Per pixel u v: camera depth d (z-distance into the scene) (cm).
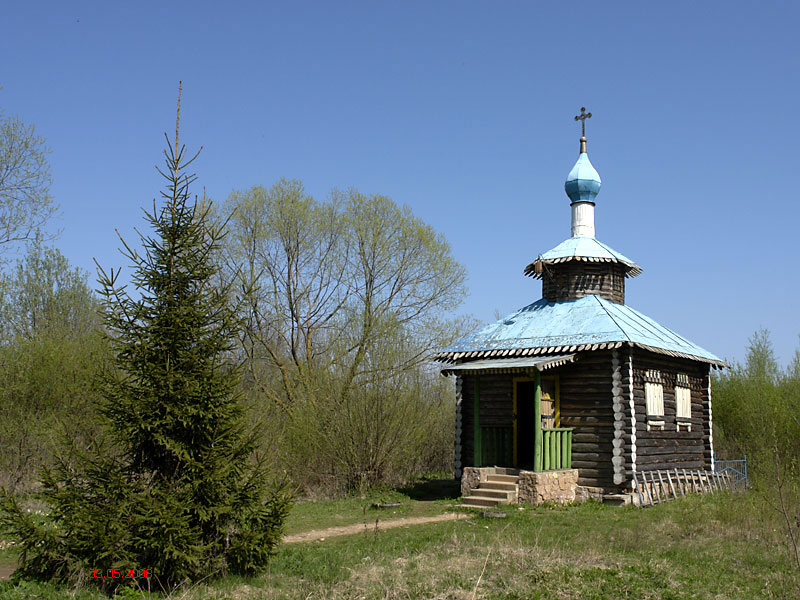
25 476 2138
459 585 1037
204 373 1063
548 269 2455
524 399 2227
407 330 2723
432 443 2856
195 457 1062
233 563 1089
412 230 3359
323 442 2330
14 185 2375
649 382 2145
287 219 3281
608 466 2009
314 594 990
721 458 2997
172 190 1105
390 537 1497
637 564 1162
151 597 969
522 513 1816
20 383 2219
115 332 1087
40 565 1002
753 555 1244
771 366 3225
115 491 1012
